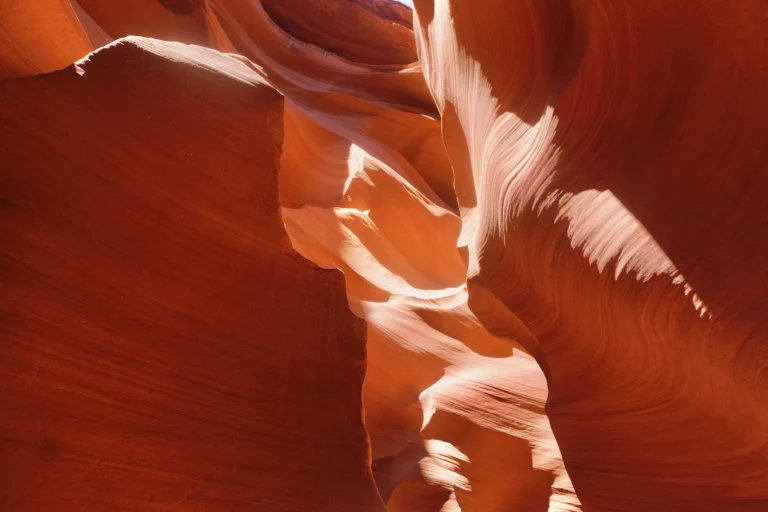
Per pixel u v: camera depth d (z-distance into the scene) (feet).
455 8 16.79
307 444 10.07
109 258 9.10
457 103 19.08
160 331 9.23
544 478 17.28
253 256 11.00
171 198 10.22
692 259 8.06
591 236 9.84
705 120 8.14
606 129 9.97
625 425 11.71
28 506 7.01
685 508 11.10
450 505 16.90
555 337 12.98
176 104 10.85
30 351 7.71
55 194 8.91
